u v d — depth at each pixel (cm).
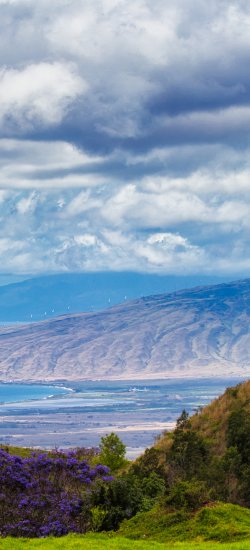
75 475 5069
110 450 5912
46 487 4834
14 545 3803
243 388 6247
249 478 4684
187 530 4103
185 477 4925
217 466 4850
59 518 4475
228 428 5422
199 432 5812
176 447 5338
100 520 4419
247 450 5072
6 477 4812
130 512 4497
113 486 4591
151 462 5262
